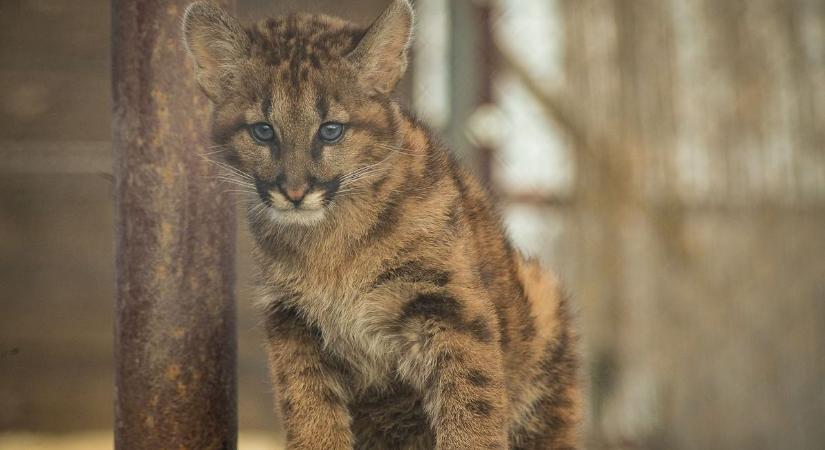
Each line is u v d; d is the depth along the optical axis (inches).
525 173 495.2
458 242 265.4
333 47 266.4
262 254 275.6
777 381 488.7
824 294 491.2
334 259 268.4
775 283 489.1
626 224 485.1
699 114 486.6
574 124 486.9
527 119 495.2
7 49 587.2
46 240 592.4
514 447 299.6
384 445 289.4
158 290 249.8
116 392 255.3
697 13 484.7
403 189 266.4
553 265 490.0
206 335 254.2
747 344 487.5
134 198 249.3
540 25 494.9
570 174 490.3
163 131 249.3
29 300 589.3
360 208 265.4
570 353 304.0
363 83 266.5
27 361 585.9
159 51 248.2
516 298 287.3
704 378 486.0
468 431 256.5
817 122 488.7
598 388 481.4
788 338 489.7
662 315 484.7
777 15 486.6
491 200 303.4
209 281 254.8
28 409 583.5
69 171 594.2
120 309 252.7
